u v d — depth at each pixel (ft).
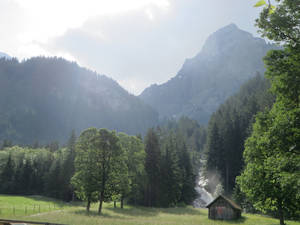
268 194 73.46
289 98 45.52
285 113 47.32
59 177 264.11
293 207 71.26
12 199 225.35
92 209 172.35
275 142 47.65
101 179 147.84
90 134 156.46
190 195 249.55
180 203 239.30
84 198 153.17
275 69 45.32
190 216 160.04
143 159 208.64
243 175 80.94
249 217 150.82
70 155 267.80
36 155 357.82
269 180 69.21
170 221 122.11
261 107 287.07
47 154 348.38
